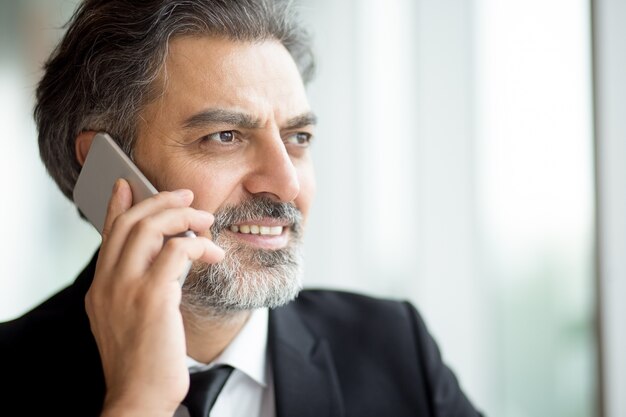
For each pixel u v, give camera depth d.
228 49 1.17
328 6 2.62
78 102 1.27
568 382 2.18
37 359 1.28
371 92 2.63
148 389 1.00
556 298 2.21
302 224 1.27
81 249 2.49
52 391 1.24
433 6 2.54
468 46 2.46
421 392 1.38
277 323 1.36
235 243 1.18
